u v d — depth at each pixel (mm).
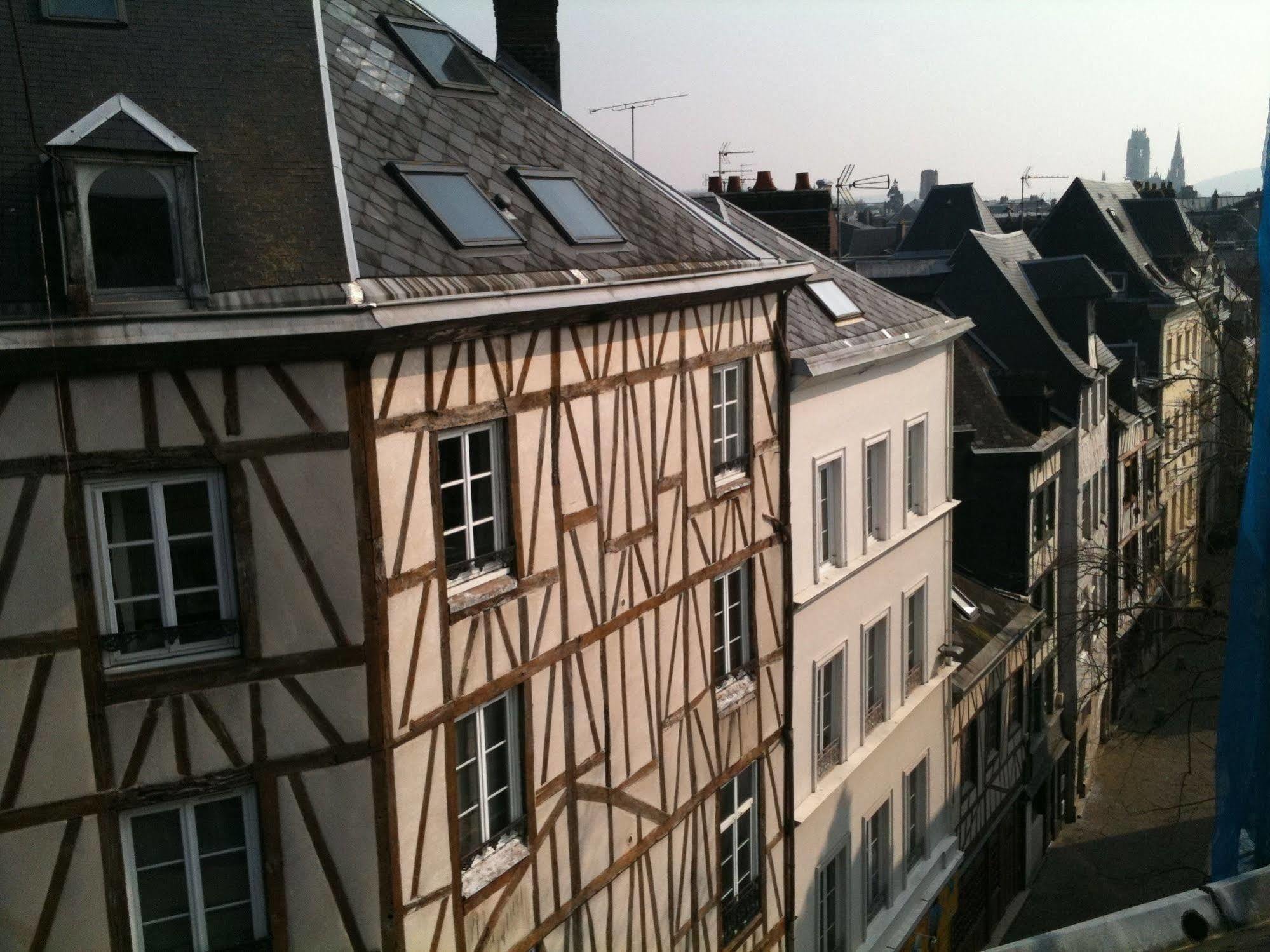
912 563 19625
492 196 11039
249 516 8477
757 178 22688
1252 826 8789
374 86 11219
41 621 8086
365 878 9125
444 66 12516
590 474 11281
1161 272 41469
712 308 13156
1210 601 21859
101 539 8242
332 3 11875
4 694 8055
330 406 8555
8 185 8125
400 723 9172
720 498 13609
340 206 9102
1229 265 36656
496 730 10562
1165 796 30766
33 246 7957
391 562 8992
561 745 11125
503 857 10516
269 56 10016
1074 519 29406
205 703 8555
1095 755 33000
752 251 13953
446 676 9602
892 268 35000
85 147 7867
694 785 13430
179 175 8117
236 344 8148
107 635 8312
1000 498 25859
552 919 11094
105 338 7797
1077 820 30062
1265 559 8781
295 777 8844
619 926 12148
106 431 8055
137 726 8406
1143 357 38281
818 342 15898
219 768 8648
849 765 17141
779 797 15391
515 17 15617
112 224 8023
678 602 12945
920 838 20422
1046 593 28234
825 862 16641
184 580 8562
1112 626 23969
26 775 8180
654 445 12305
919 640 20125
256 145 9258
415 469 9164
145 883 8711
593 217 11977
